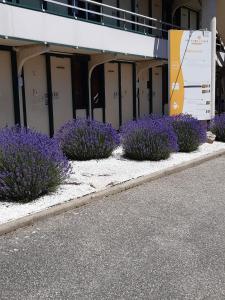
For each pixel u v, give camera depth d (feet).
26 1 39.88
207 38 47.01
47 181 22.43
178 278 13.98
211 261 15.29
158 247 16.55
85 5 49.03
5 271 14.37
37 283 13.56
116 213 20.79
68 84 47.06
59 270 14.47
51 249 16.21
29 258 15.39
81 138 33.37
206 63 47.26
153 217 20.25
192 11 76.02
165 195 24.34
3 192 21.47
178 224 19.26
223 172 31.27
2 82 38.37
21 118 40.47
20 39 34.37
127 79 59.26
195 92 47.19
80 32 41.24
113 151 36.55
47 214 19.76
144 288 13.30
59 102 45.80
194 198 23.79
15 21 33.78
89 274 14.21
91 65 49.32
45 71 43.62
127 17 58.08
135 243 16.92
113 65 56.18
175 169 30.81
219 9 66.03
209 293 13.03
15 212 19.71
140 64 59.93
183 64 46.42
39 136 25.79
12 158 21.89
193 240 17.30
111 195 24.09
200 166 33.58
